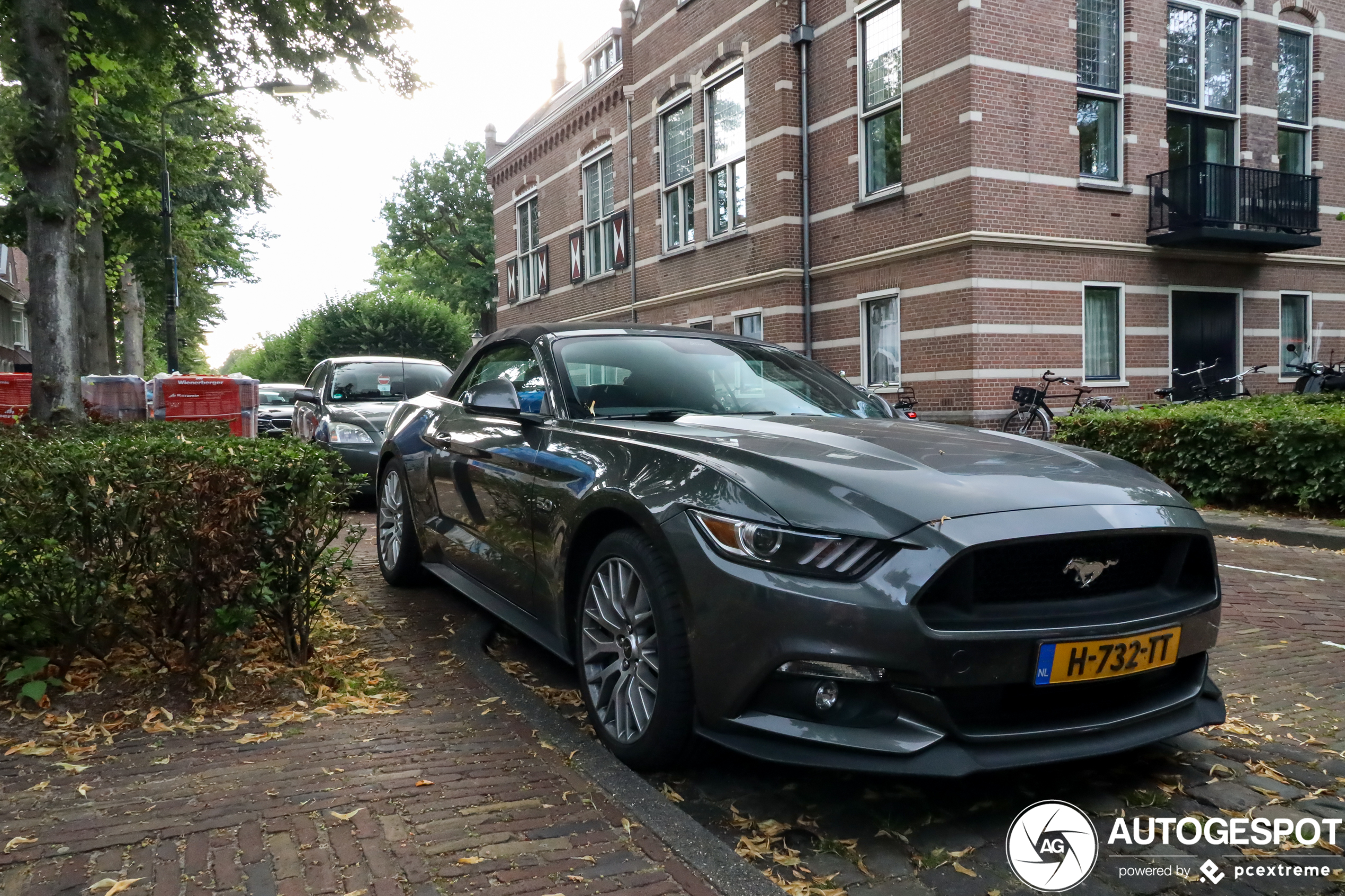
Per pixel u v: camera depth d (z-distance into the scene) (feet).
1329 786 9.60
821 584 8.21
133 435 13.48
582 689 10.57
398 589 18.06
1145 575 9.14
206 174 82.74
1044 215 46.01
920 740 8.00
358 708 11.11
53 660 11.79
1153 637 8.63
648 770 9.67
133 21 29.63
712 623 8.70
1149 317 49.26
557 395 12.70
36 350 25.95
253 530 11.68
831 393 13.87
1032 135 45.57
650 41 67.41
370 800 8.55
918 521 8.27
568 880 7.23
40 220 25.80
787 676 8.33
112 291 95.96
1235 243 49.57
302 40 31.73
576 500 10.85
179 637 11.86
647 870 7.41
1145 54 48.42
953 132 45.09
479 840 7.82
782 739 8.41
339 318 131.85
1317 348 55.52
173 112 69.00
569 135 80.59
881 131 50.14
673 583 9.27
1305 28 54.44
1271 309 53.52
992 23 44.39
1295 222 51.52
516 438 12.99
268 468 11.62
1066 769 9.98
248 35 31.76
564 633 11.19
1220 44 52.01
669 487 9.55
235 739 10.07
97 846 7.64
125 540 11.35
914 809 9.03
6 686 11.39
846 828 8.63
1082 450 11.01
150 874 7.22
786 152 54.65
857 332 51.80
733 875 7.31
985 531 8.20
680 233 66.44
